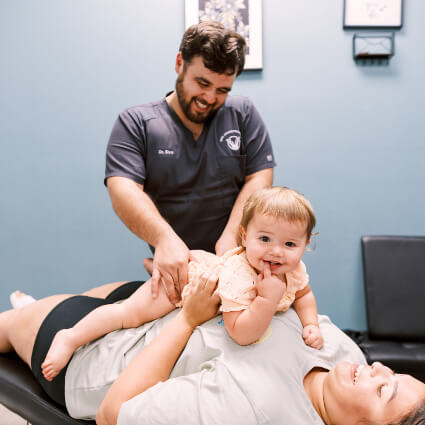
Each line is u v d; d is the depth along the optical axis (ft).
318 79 7.63
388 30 7.57
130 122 4.89
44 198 7.80
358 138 7.72
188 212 5.17
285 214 3.18
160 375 3.24
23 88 7.66
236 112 5.17
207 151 5.02
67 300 4.51
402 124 7.72
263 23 7.55
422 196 7.81
